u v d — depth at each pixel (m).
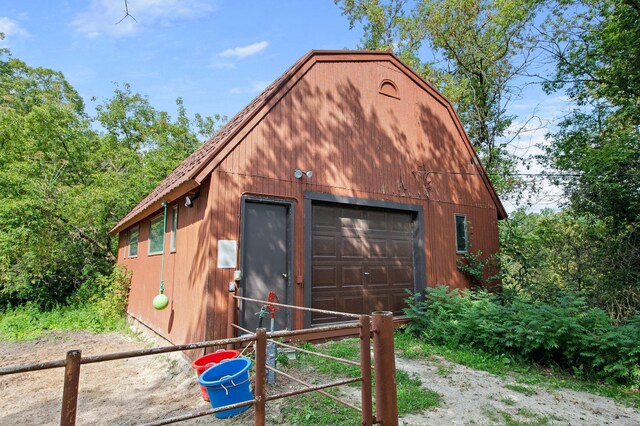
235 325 5.67
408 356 6.41
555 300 9.02
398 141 8.82
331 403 4.18
